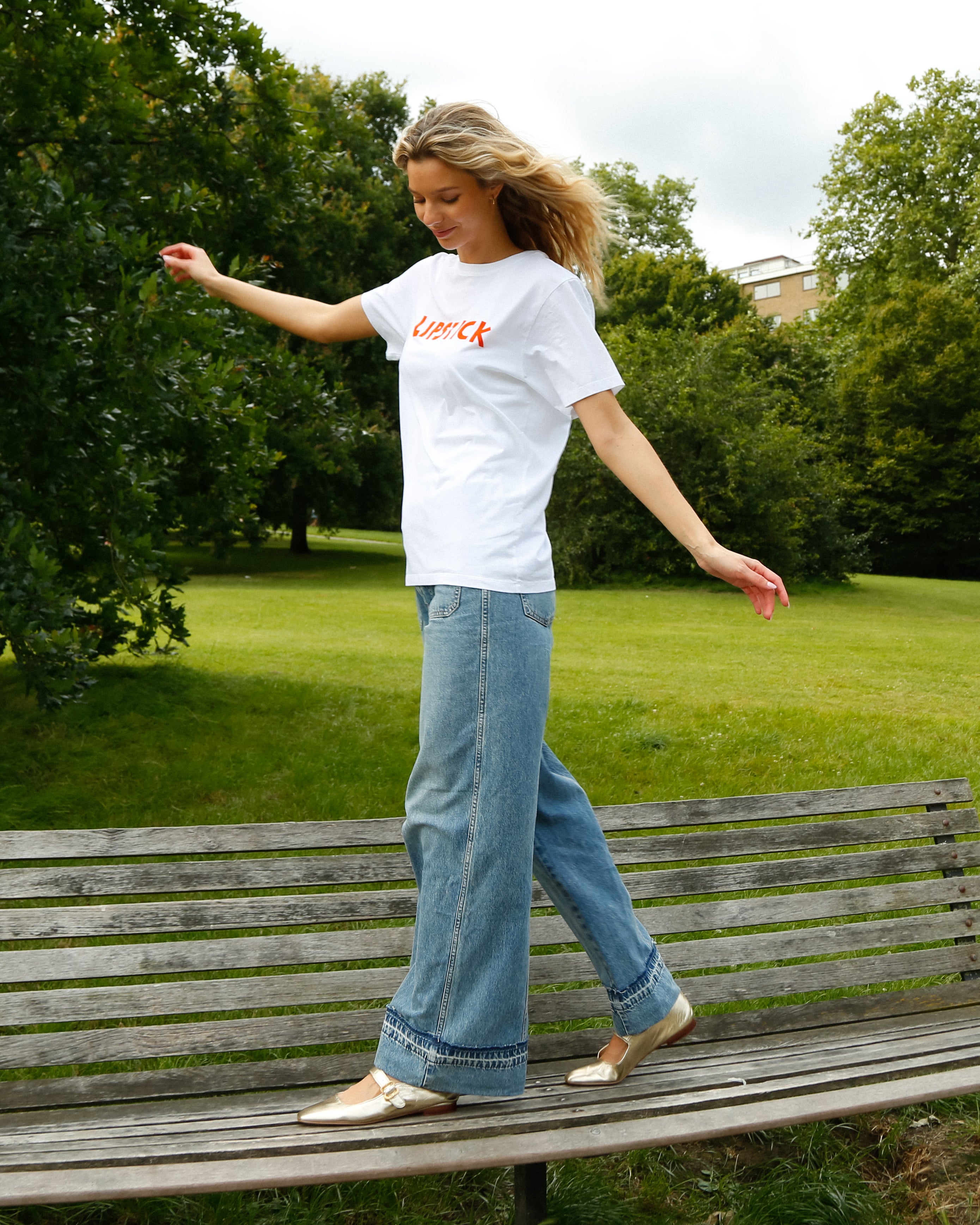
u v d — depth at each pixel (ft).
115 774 19.06
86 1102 7.13
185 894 11.18
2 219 16.31
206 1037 7.52
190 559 93.20
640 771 20.77
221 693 25.14
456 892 6.40
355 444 27.91
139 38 21.68
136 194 20.90
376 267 92.43
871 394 112.88
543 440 6.61
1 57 18.99
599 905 7.09
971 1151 8.25
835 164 122.31
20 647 15.12
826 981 9.18
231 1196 7.29
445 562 6.35
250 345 24.54
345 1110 6.39
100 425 17.65
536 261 6.57
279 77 23.94
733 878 9.27
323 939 8.00
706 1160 8.21
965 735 25.02
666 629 48.08
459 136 6.30
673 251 141.49
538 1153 5.78
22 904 13.70
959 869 10.03
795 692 30.89
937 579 122.31
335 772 19.57
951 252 118.21
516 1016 6.51
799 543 75.00
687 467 74.59
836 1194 7.43
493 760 6.33
